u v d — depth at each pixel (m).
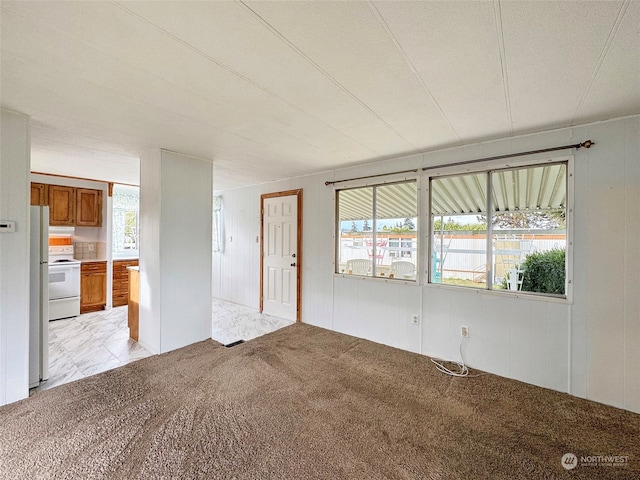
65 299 4.27
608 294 2.18
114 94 1.82
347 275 3.71
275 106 1.98
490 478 1.50
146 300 3.21
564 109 2.01
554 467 1.57
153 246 3.10
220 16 1.16
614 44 1.31
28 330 2.19
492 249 2.75
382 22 1.19
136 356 3.00
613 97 1.83
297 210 4.27
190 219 3.28
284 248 4.47
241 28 1.23
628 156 2.11
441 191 3.05
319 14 1.15
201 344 3.32
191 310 3.32
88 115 2.13
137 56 1.43
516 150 2.55
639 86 1.70
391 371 2.69
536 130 2.41
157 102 1.92
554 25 1.19
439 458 1.63
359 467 1.56
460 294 2.87
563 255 2.41
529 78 1.62
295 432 1.83
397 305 3.28
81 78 1.63
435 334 3.02
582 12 1.12
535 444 1.75
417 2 1.08
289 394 2.28
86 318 4.28
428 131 2.45
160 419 1.94
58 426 1.86
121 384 2.41
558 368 2.38
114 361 2.88
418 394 2.30
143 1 1.07
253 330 3.88
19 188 2.11
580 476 1.51
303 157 3.28
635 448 1.73
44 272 2.48
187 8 1.11
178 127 2.36
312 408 2.09
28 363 2.19
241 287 5.25
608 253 2.18
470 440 1.78
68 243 4.70
